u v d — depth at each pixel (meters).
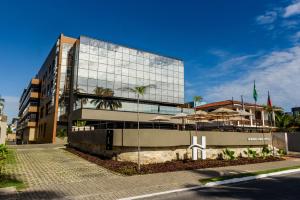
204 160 18.77
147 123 47.25
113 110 44.12
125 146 17.12
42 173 14.17
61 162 18.70
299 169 16.03
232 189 10.59
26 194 9.55
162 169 14.95
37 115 67.75
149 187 10.71
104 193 9.73
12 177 12.87
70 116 46.31
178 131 18.27
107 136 18.36
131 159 16.91
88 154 22.86
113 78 49.91
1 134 29.45
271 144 25.39
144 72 54.81
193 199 9.02
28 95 74.19
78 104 45.66
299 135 35.94
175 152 18.22
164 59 58.81
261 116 53.53
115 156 18.08
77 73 45.81
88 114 41.28
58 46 50.09
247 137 22.89
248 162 19.00
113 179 12.44
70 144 31.73
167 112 50.56
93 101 47.03
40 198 9.02
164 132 17.50
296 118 47.00
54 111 46.66
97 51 48.69
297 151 35.28
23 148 30.62
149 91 54.88
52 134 45.72
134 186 10.90
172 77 59.47
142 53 55.19
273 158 21.72
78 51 46.91
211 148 20.33
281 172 14.74
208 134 19.97
